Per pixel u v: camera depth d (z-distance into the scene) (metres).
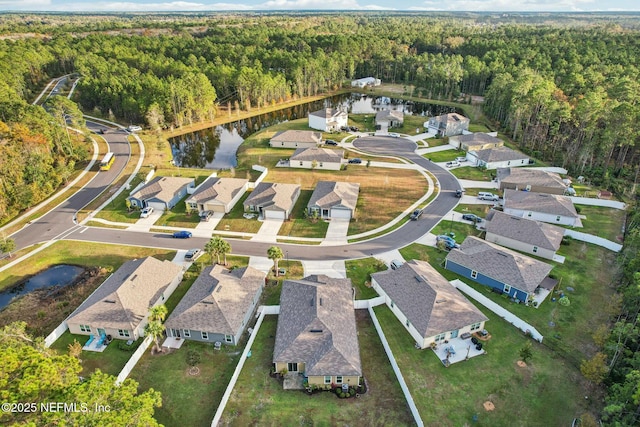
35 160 72.12
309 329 39.22
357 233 61.97
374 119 120.69
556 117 95.69
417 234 61.53
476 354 39.59
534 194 67.69
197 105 117.75
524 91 106.38
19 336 33.78
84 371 37.72
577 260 54.88
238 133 118.06
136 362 38.78
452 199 72.62
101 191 76.19
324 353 36.84
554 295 48.09
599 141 84.88
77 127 103.25
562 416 33.62
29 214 68.19
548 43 180.50
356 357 37.38
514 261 49.16
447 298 43.06
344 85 172.75
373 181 80.06
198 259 55.44
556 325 43.47
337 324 40.44
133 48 180.12
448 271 52.91
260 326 43.41
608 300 47.28
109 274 52.31
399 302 44.50
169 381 36.84
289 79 155.50
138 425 25.39
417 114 135.12
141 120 117.69
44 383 25.27
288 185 72.31
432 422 32.88
